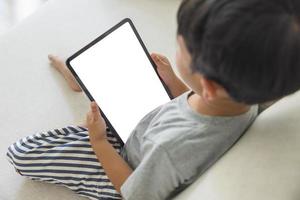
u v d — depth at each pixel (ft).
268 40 1.77
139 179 2.53
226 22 1.80
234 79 1.91
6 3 5.85
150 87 3.39
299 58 1.84
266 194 2.10
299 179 2.15
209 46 1.87
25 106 3.84
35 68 4.09
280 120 2.42
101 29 4.39
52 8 4.59
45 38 4.33
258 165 2.23
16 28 4.42
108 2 4.64
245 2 1.79
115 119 3.21
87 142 3.18
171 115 2.59
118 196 3.02
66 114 3.79
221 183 2.24
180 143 2.41
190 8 1.95
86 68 3.18
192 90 2.58
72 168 3.14
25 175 3.31
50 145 3.23
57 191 3.33
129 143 3.03
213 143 2.42
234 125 2.43
